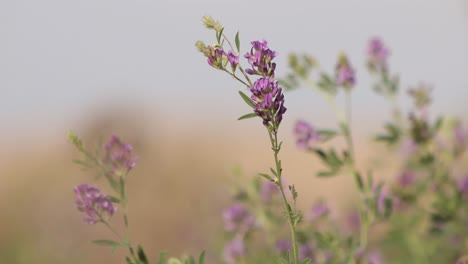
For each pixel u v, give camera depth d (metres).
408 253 1.00
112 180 0.74
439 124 0.96
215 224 1.39
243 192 0.92
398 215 0.95
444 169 0.96
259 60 0.67
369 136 0.98
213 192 1.45
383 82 0.98
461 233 0.96
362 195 0.89
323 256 0.87
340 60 0.91
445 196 0.95
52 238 1.60
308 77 0.91
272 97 0.66
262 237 0.96
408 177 0.95
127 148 0.74
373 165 0.99
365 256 0.89
